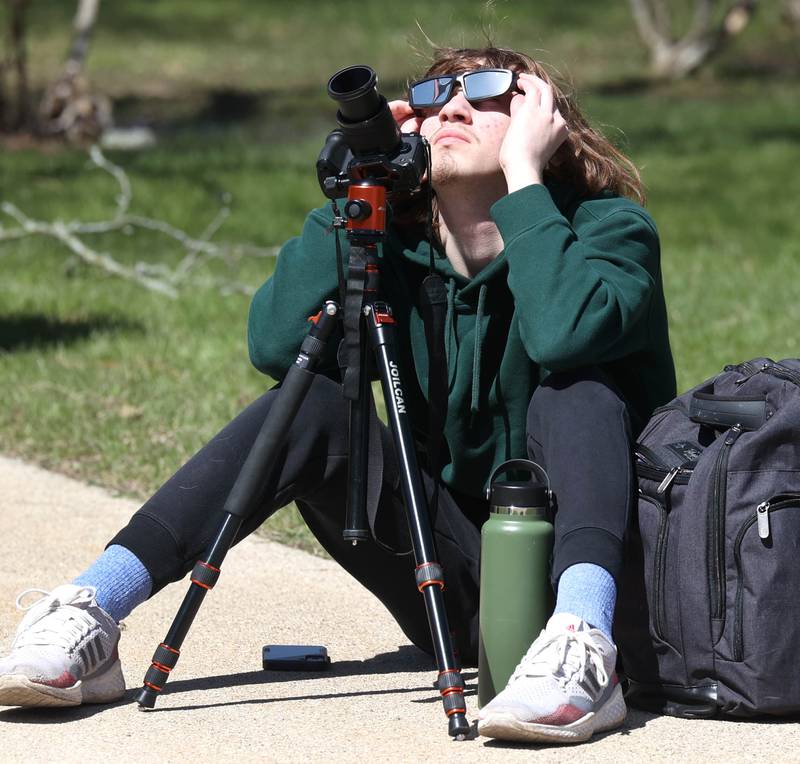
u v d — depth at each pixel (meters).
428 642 11.82
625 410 10.48
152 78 94.44
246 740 9.95
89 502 18.16
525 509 10.12
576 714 9.62
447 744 9.81
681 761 9.42
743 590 9.83
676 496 10.11
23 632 10.37
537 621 10.14
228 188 50.84
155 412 22.23
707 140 67.31
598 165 11.68
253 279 36.69
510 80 11.04
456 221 11.34
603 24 111.62
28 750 9.73
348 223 10.45
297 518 17.25
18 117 65.75
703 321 30.03
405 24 109.12
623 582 10.38
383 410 22.70
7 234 37.94
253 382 24.47
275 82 94.06
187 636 12.83
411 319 11.46
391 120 10.39
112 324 30.09
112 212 44.91
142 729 10.16
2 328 29.45
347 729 10.19
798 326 29.30
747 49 104.19
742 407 10.15
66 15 111.38
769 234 46.00
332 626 13.29
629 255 10.99
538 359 10.39
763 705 9.82
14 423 21.89
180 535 10.70
